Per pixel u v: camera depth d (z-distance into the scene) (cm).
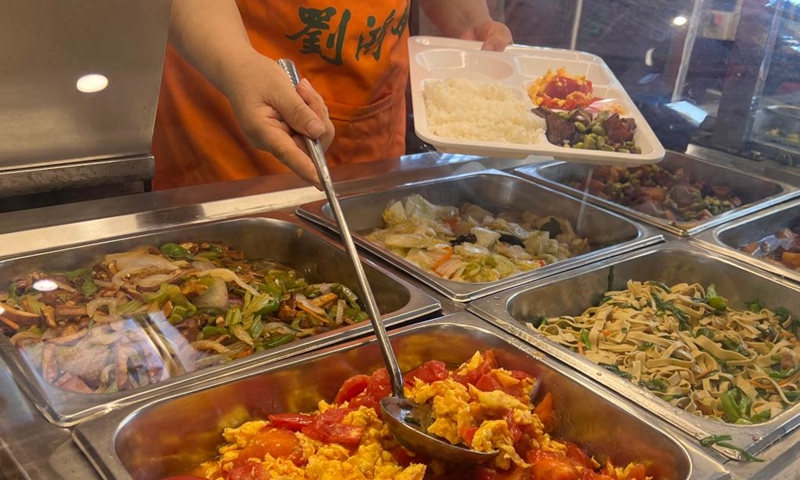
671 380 71
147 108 84
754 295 86
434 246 91
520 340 66
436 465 55
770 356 77
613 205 102
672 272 91
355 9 105
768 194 115
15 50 71
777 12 118
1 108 73
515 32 146
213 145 105
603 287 85
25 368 56
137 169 88
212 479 54
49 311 66
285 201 92
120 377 59
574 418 61
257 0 105
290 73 79
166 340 65
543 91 100
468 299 73
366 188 98
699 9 125
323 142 77
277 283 78
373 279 77
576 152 87
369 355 64
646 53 133
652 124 128
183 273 75
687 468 50
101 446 47
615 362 73
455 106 90
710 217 102
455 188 106
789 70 121
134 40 77
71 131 81
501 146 85
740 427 54
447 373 62
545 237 100
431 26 133
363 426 57
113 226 79
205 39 79
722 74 126
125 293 71
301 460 55
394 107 120
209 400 55
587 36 139
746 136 126
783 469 51
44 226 76
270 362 59
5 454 46
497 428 53
